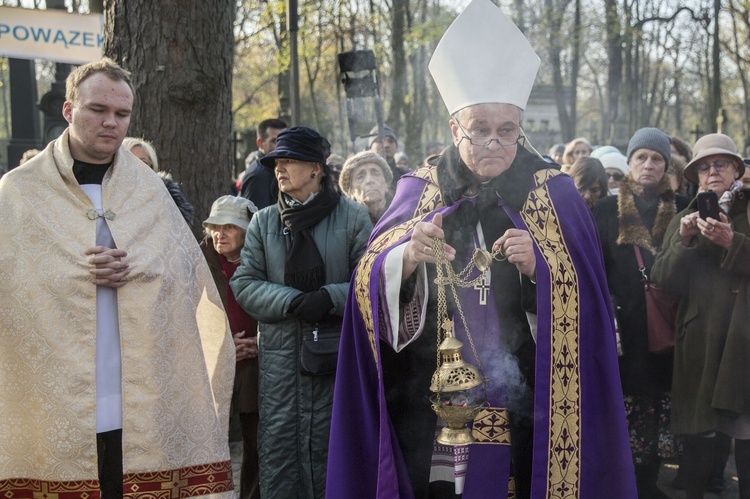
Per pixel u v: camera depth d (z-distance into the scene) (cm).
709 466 382
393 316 242
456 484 252
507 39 238
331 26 2019
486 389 252
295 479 333
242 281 344
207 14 500
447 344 237
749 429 364
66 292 279
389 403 260
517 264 238
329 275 337
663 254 387
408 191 265
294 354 336
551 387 237
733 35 2866
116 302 289
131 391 284
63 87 1545
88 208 288
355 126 667
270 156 339
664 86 3312
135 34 493
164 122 495
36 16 573
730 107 4144
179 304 299
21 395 280
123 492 284
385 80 2108
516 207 250
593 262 252
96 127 285
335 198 347
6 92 3212
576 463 239
